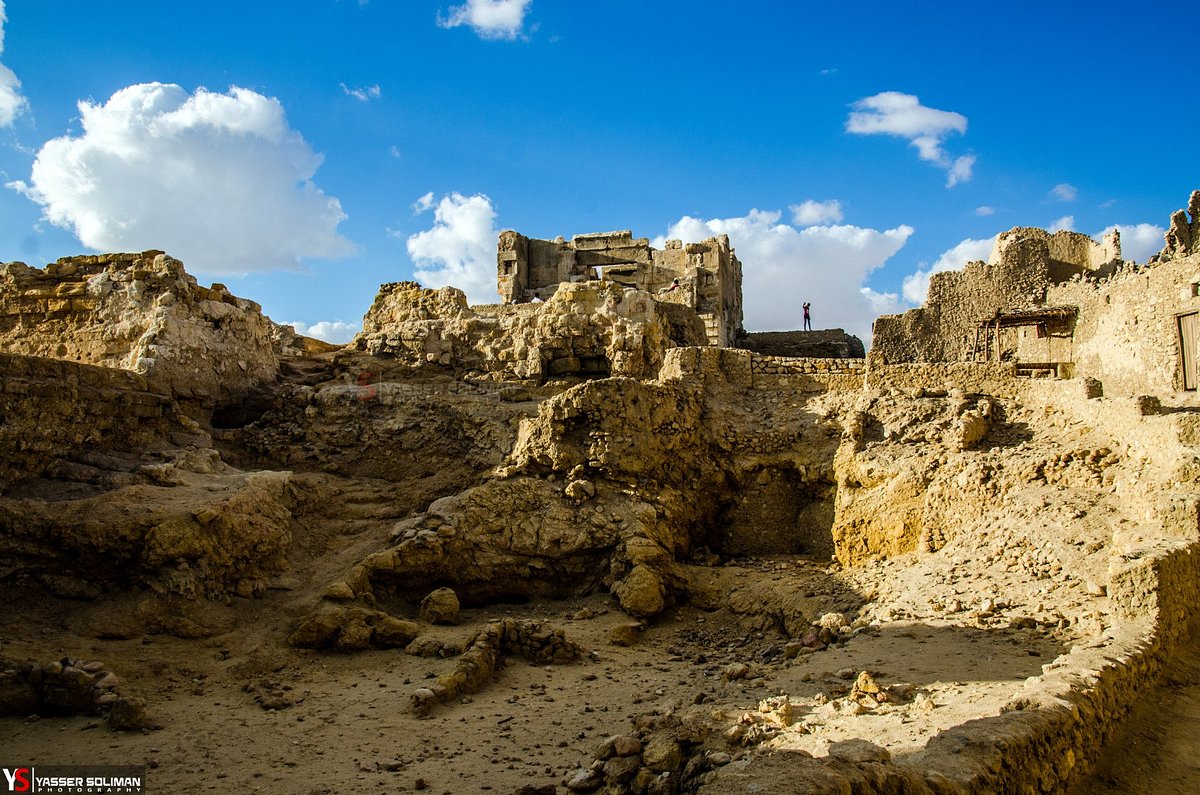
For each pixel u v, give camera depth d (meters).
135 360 22.47
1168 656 12.48
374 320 30.91
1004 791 7.01
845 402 23.64
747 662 15.11
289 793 9.41
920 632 13.92
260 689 13.38
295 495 19.56
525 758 10.42
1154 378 26.89
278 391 25.69
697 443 23.16
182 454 19.44
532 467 20.75
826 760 6.57
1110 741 9.81
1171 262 26.39
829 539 21.34
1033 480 18.30
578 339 27.64
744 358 25.53
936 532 18.91
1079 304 31.78
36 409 17.22
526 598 18.88
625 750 9.05
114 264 24.50
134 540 15.57
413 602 17.94
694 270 45.62
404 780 9.73
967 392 23.05
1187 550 13.81
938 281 40.03
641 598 17.78
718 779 6.53
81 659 13.07
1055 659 11.05
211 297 25.31
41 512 15.62
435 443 23.34
